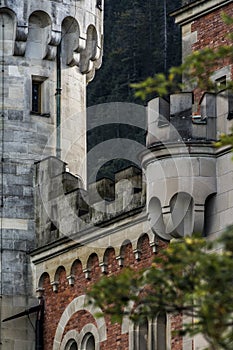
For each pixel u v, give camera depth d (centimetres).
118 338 6203
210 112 5778
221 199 5697
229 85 4466
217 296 4125
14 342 6581
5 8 6806
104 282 4250
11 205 6725
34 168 6762
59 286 6550
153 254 6069
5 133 6769
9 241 6688
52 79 6869
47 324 6588
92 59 7006
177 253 4228
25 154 6775
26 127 6794
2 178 6738
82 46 6938
